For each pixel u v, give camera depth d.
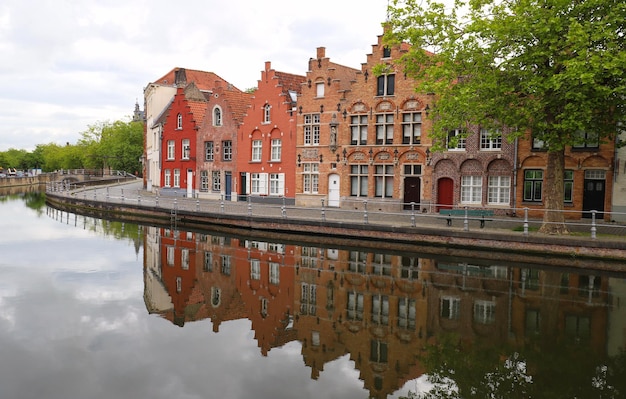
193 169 45.38
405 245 22.17
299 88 39.44
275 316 13.06
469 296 14.51
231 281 16.72
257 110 38.75
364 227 23.56
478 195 28.61
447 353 10.42
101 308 13.52
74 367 9.61
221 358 10.22
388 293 14.98
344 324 12.35
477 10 19.89
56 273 17.56
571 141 18.97
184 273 17.84
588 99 17.78
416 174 30.41
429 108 29.47
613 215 25.02
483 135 28.25
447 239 21.25
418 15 21.22
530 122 19.64
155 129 51.66
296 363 9.98
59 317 12.67
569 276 16.73
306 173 35.50
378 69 23.06
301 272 17.83
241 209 32.50
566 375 9.24
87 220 34.16
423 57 21.62
